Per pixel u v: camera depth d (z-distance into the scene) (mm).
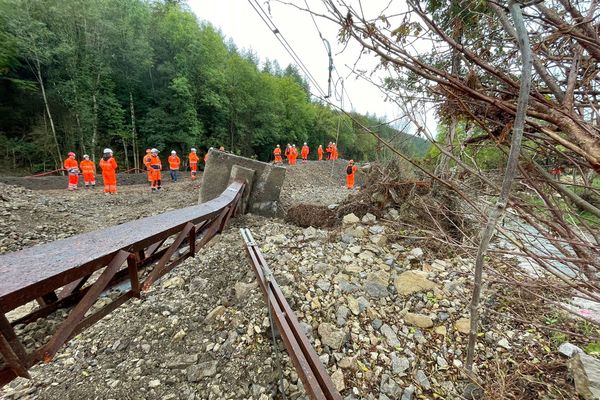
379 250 3871
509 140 1080
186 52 24828
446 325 2543
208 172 6770
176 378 2260
